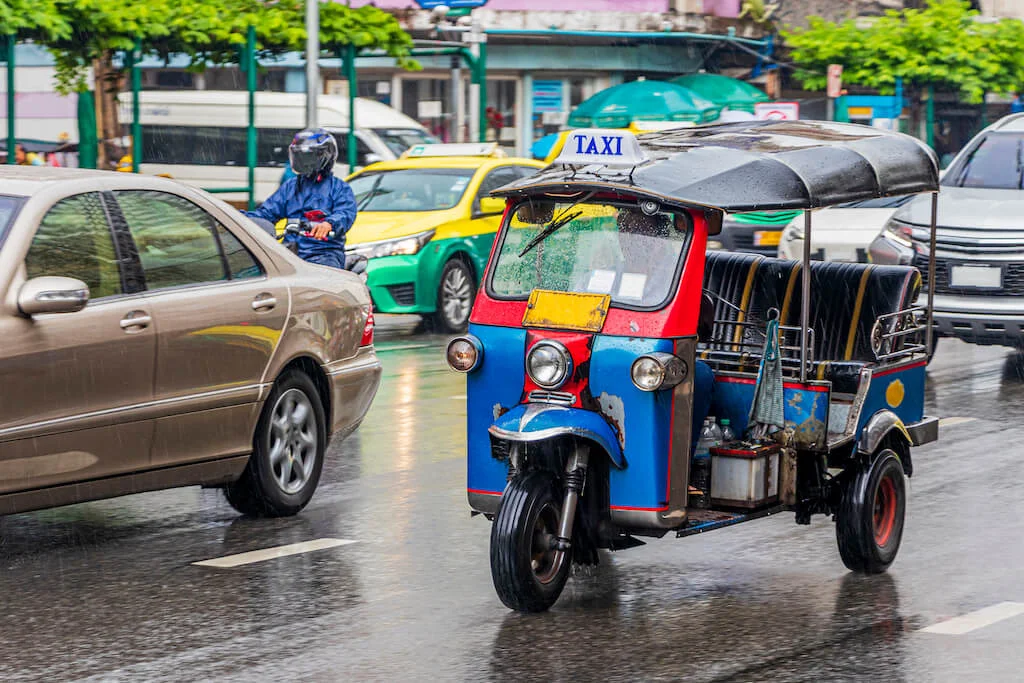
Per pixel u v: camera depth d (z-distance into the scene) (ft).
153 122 128.26
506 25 154.30
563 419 30.81
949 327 67.41
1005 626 31.58
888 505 36.27
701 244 32.09
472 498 33.30
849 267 38.32
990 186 73.26
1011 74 156.97
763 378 34.24
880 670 28.60
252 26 98.07
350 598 33.45
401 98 152.25
